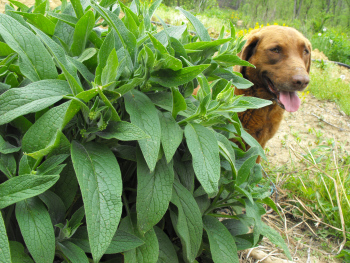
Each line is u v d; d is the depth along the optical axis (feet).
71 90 1.86
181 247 2.85
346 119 9.21
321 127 8.68
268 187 2.90
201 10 28.17
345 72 13.53
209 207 2.77
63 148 1.82
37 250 1.66
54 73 1.98
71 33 2.40
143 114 1.94
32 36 1.95
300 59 5.26
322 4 40.98
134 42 2.03
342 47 16.92
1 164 1.80
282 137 7.98
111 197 1.70
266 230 2.99
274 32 5.42
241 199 2.64
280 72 5.12
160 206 2.04
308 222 5.00
